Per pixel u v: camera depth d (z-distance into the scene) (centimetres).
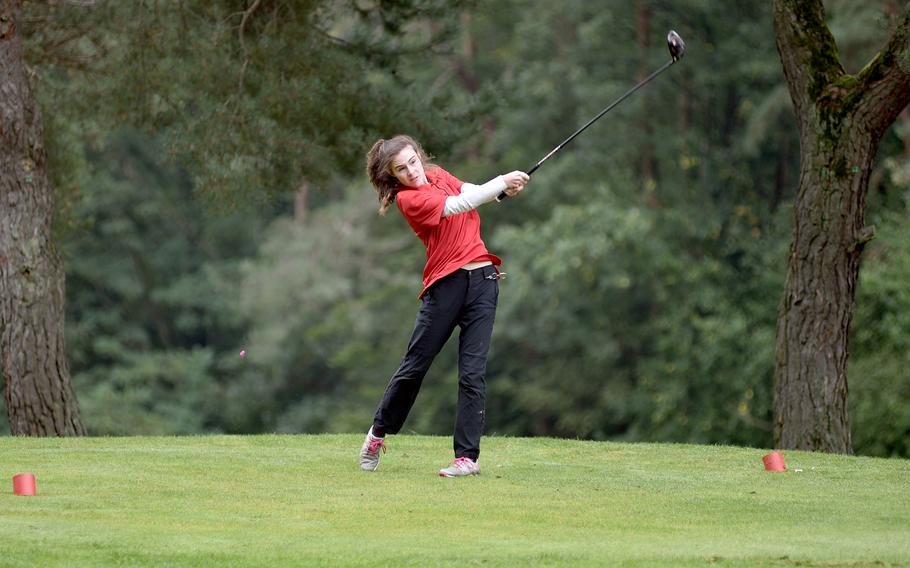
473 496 1772
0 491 1766
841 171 3066
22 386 3350
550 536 1477
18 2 3394
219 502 1692
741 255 8138
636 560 1317
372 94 4234
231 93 4041
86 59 4288
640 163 8912
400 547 1390
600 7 8550
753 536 1487
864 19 6191
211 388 9819
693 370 7000
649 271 7581
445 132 4294
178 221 10550
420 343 1967
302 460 2156
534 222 9000
